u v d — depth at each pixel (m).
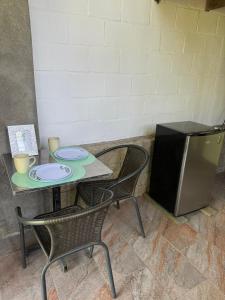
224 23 2.51
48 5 1.66
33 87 1.63
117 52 2.04
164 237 1.96
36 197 1.87
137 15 2.01
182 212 2.22
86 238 1.24
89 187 1.88
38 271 1.61
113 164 2.27
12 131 1.64
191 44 2.40
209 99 2.83
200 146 2.01
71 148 1.82
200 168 2.11
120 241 1.90
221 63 2.71
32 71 1.60
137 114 2.38
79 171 1.46
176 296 1.46
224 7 2.32
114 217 2.21
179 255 1.78
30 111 1.67
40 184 1.28
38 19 1.65
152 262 1.71
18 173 1.39
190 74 2.55
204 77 2.67
